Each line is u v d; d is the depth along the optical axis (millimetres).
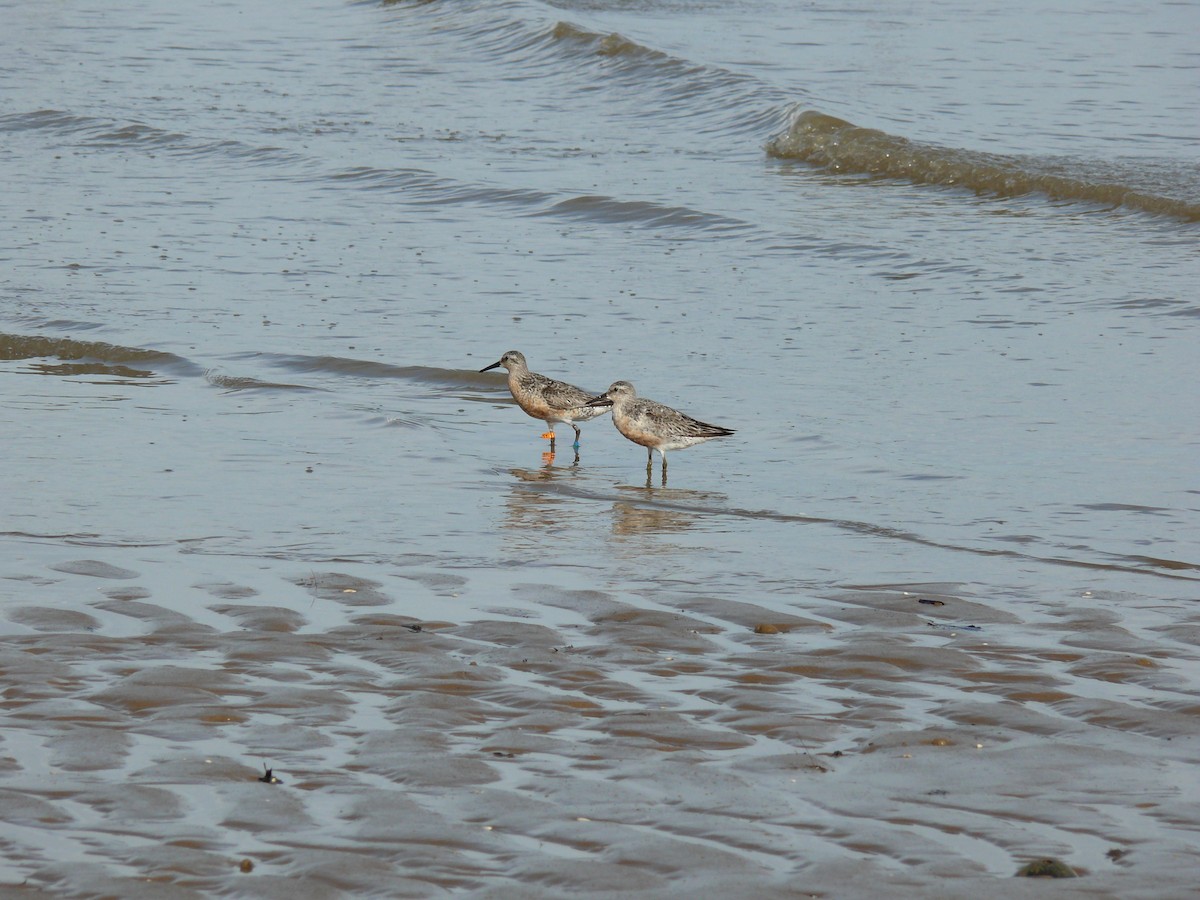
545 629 11727
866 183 33281
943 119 38219
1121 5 58688
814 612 12250
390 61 47938
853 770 9242
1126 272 25438
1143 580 13094
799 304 23797
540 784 8977
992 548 14000
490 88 43812
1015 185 32094
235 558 13359
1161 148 35094
